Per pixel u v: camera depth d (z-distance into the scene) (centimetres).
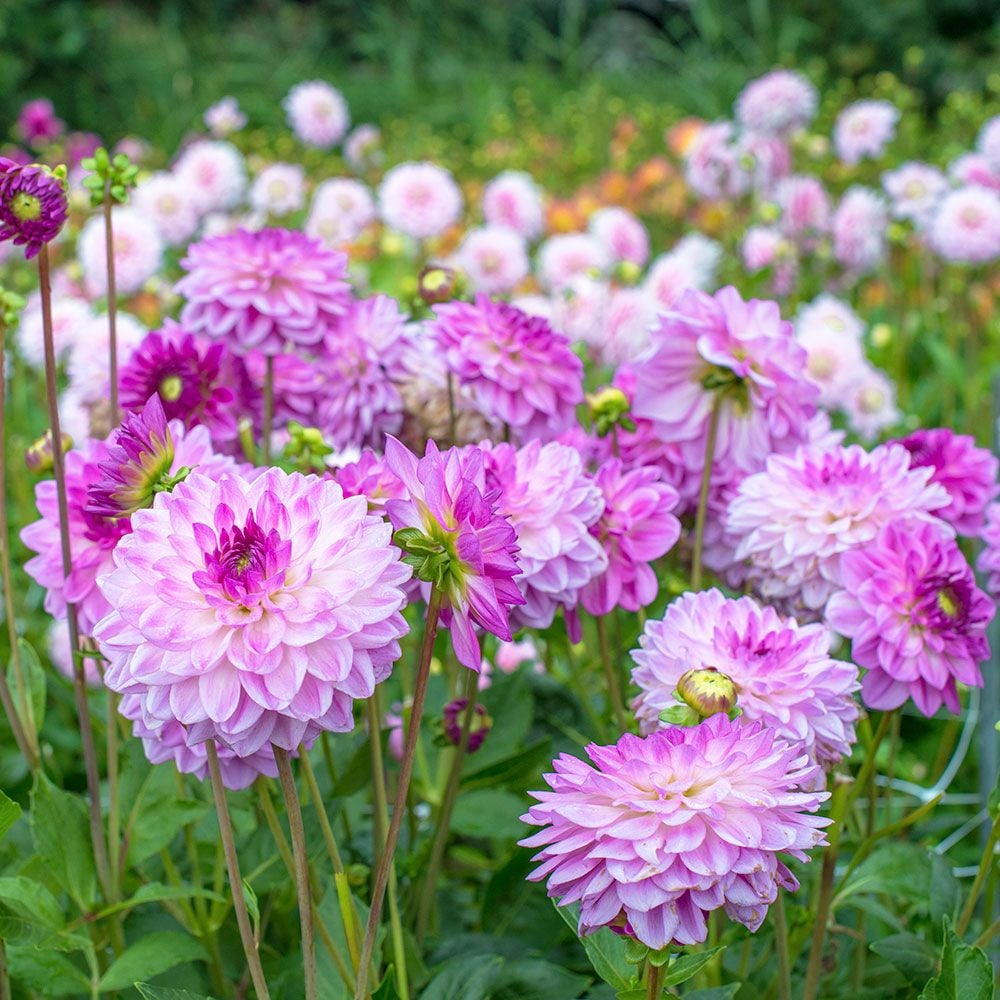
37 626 222
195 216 314
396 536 123
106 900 153
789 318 299
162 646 119
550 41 754
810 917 155
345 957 142
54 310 232
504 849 183
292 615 120
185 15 776
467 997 144
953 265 311
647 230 395
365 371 168
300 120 421
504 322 160
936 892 149
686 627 138
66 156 384
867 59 719
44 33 617
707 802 119
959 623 143
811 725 135
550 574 142
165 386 161
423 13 770
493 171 480
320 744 169
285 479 124
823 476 150
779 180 350
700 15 722
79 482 149
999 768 193
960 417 293
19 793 182
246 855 154
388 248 319
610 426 162
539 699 180
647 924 119
